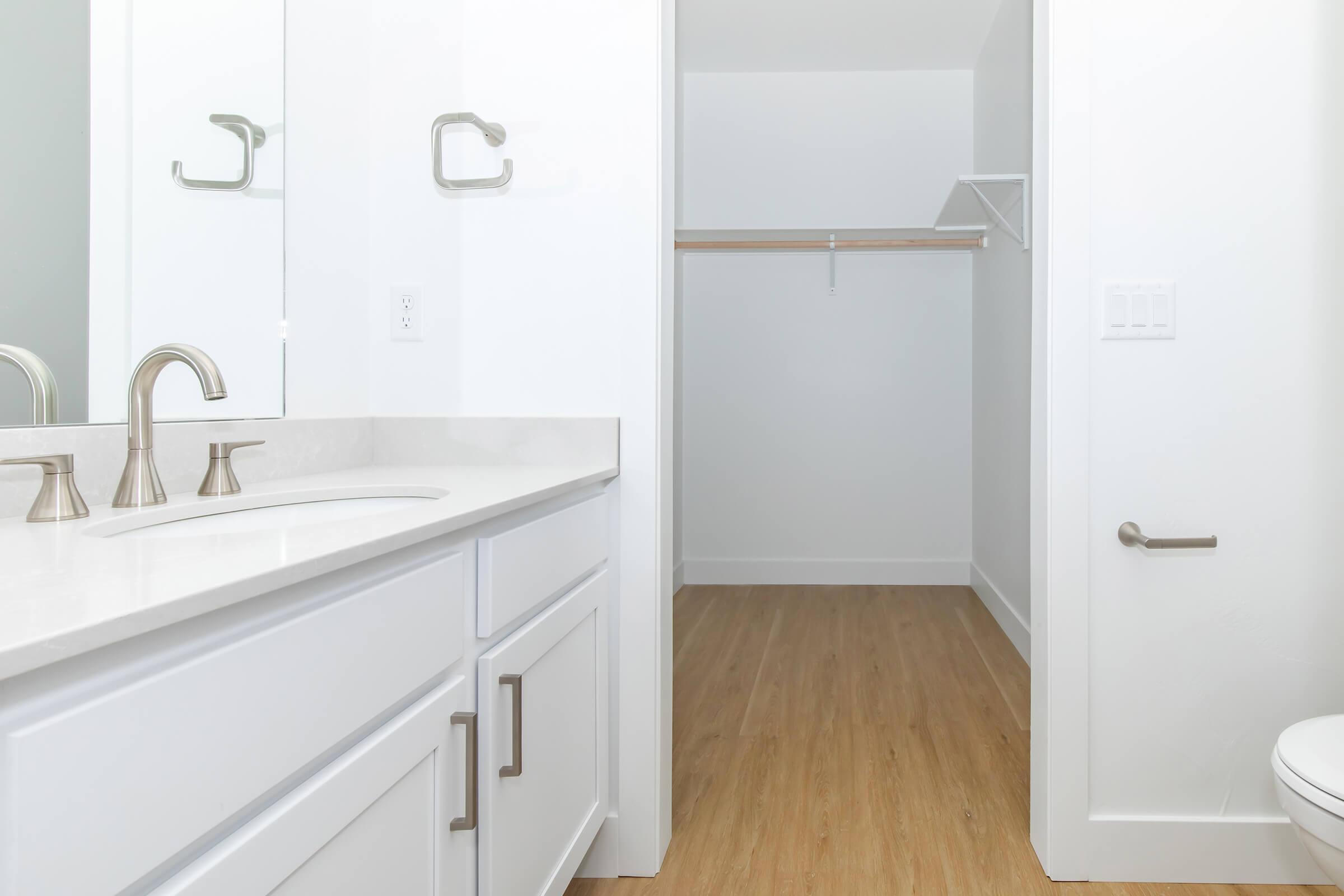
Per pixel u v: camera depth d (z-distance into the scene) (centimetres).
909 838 162
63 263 95
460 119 145
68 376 96
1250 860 146
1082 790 147
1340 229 142
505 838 99
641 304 149
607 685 146
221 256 121
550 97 153
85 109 98
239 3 124
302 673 61
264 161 129
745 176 382
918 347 387
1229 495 145
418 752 79
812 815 171
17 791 39
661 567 153
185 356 92
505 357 155
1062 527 146
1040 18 149
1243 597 145
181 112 113
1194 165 144
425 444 155
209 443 113
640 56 147
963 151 371
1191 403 145
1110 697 148
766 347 394
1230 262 144
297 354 138
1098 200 145
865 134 376
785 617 331
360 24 155
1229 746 146
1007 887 146
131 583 52
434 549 84
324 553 62
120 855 45
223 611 54
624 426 150
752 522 397
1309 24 142
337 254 149
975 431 374
